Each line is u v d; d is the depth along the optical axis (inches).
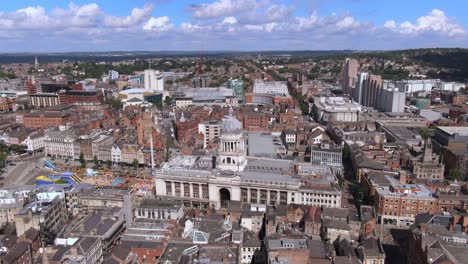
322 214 6953.7
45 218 6830.7
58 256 5600.4
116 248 5861.2
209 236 6235.2
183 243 5969.5
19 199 7652.6
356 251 5698.8
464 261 5078.7
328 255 5502.0
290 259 5344.5
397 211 7701.8
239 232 6274.6
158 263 5423.2
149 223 6658.5
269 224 6806.1
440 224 6382.9
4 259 5447.8
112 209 7416.3
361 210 7337.6
